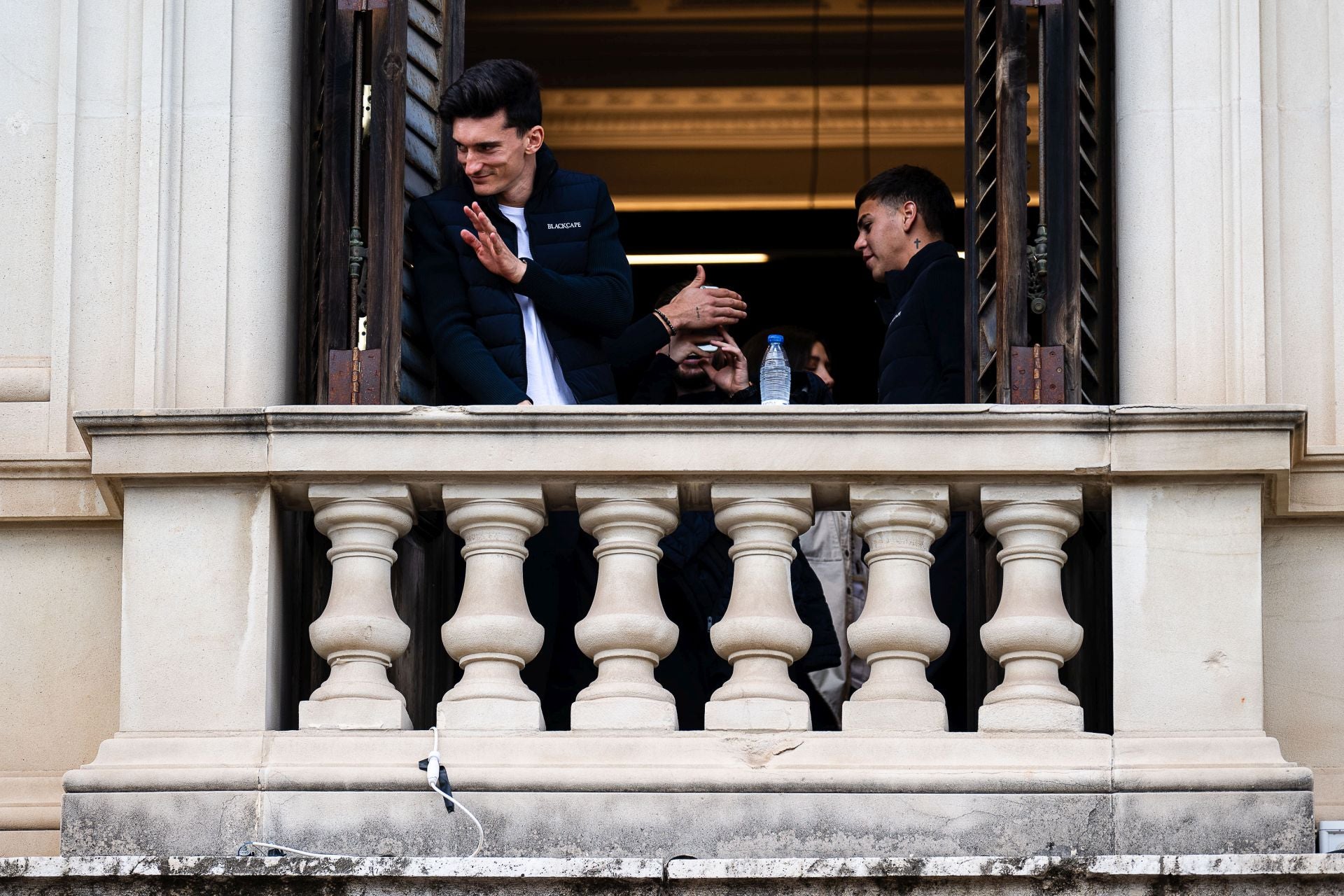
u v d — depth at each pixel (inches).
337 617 714.2
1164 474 711.1
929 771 687.7
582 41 1325.0
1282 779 681.6
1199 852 677.9
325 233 773.3
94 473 717.3
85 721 785.6
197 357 807.1
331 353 757.3
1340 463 775.7
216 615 713.0
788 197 1341.0
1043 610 714.8
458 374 775.1
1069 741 692.7
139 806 690.8
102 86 831.1
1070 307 759.1
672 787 687.7
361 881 652.7
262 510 719.7
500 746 697.6
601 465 717.3
